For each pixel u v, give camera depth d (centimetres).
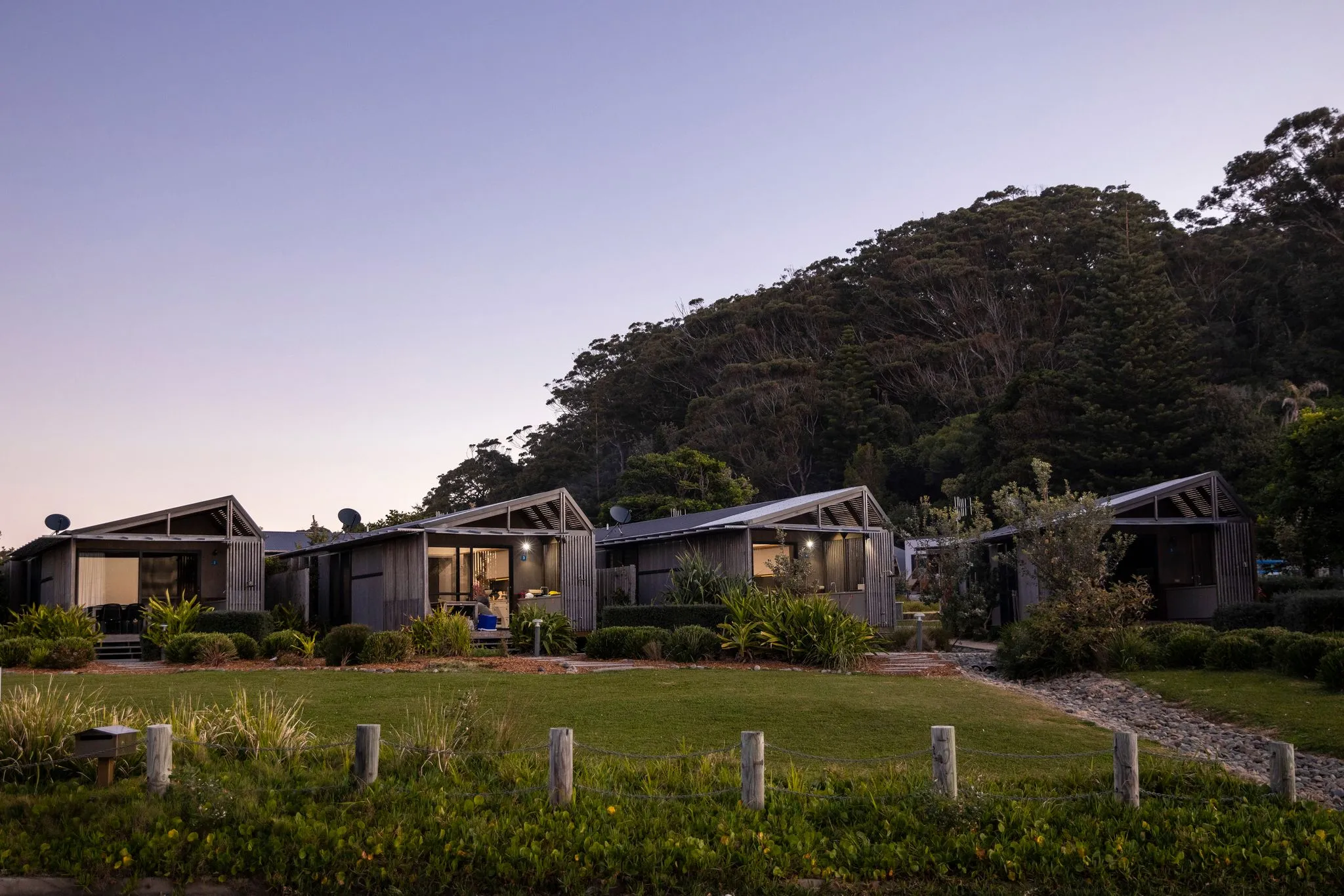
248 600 2614
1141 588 1992
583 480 7825
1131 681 1769
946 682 1758
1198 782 953
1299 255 6725
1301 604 2058
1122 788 895
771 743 1253
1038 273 7269
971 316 7325
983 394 6788
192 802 857
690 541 2944
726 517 2880
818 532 2866
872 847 817
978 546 2923
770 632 2062
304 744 1059
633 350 8588
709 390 7725
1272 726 1365
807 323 7719
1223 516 2777
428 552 2681
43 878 753
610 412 8125
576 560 2723
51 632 2108
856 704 1457
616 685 1634
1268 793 927
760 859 790
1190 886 764
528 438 8700
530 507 2684
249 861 782
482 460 8788
